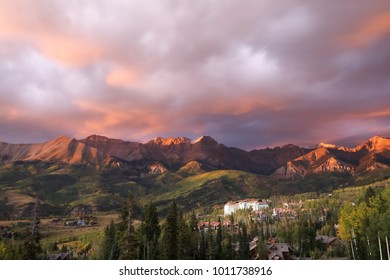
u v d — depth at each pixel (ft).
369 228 308.81
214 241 390.63
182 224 307.37
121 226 284.20
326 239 543.80
